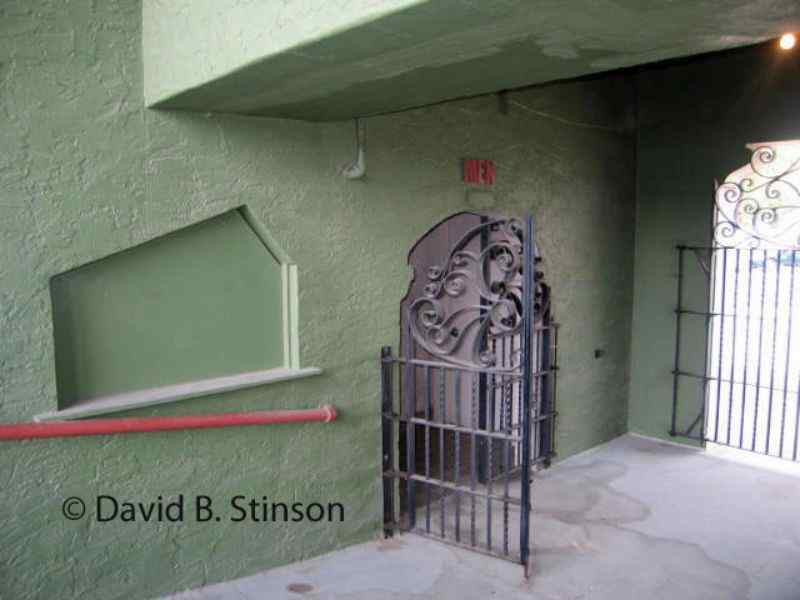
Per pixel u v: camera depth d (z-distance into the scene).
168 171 2.77
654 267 5.46
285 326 3.28
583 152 4.95
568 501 4.29
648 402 5.58
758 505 4.25
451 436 5.37
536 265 4.61
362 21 1.82
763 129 4.78
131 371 2.83
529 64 2.26
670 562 3.52
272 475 3.23
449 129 3.87
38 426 2.49
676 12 1.77
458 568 3.38
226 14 2.24
